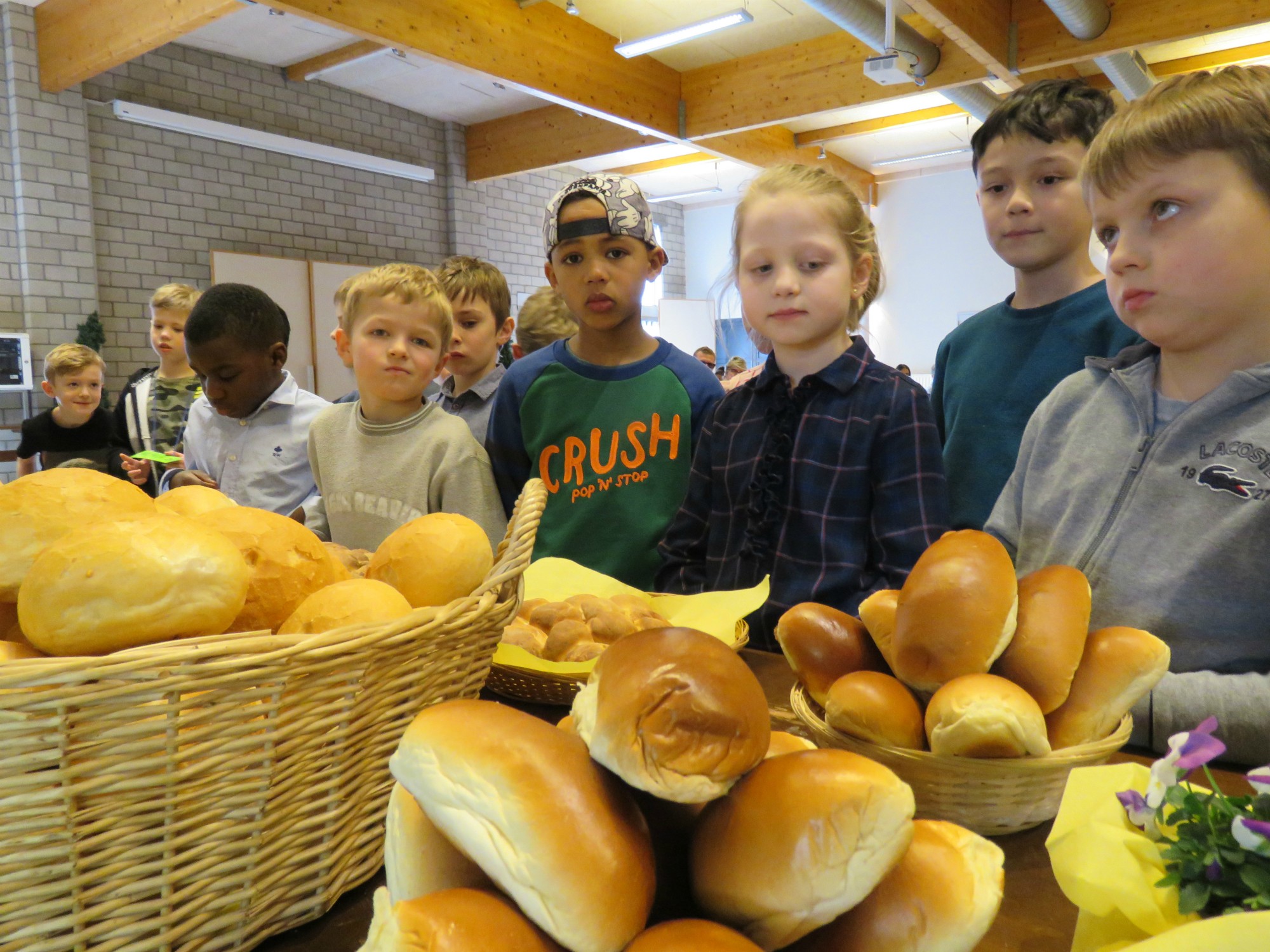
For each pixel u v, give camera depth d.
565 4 5.11
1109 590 0.77
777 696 0.72
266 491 1.63
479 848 0.27
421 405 1.22
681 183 9.30
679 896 0.30
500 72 4.75
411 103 7.07
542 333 2.04
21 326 5.19
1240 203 0.62
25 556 0.51
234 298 1.55
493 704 0.31
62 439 3.24
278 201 6.38
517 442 1.39
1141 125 0.64
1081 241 1.12
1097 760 0.48
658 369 1.33
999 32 4.86
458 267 1.76
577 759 0.29
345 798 0.48
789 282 0.95
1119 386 0.83
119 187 5.58
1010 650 0.52
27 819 0.37
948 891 0.29
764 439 1.05
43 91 5.12
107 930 0.39
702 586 1.10
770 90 5.77
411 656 0.51
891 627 0.56
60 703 0.37
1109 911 0.33
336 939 0.46
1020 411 1.14
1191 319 0.68
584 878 0.26
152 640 0.45
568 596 0.91
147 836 0.40
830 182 0.98
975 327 1.26
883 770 0.29
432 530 0.64
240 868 0.43
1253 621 0.69
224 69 6.05
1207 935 0.26
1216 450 0.72
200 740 0.41
